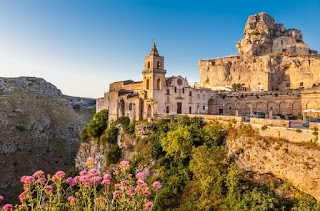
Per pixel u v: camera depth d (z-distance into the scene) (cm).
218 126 5378
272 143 4459
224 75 11531
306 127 4534
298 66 10019
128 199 1658
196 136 5444
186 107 8388
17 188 12781
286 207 3825
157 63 7644
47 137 17438
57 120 19350
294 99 8150
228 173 4416
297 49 11606
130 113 7669
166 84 7938
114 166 6925
